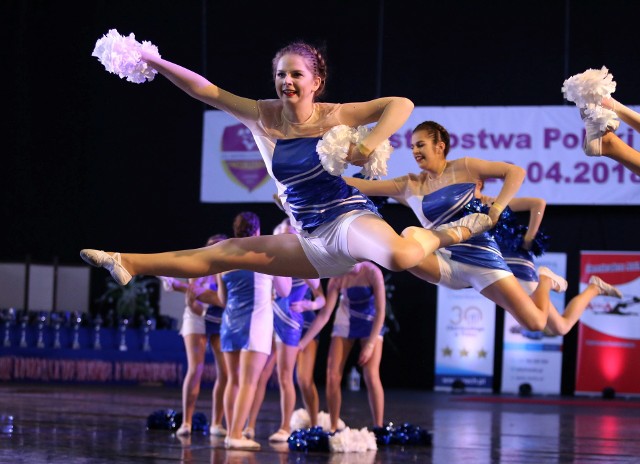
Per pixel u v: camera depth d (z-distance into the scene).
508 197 9.19
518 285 9.42
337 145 6.63
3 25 26.31
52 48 26.58
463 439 12.77
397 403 19.86
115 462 9.35
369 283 12.42
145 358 22.75
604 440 13.07
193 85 7.34
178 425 12.88
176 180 26.33
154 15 26.28
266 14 25.88
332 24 25.56
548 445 12.23
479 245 9.37
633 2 24.00
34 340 22.20
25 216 26.44
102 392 19.89
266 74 25.80
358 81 25.34
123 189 26.53
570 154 23.28
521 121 23.45
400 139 23.83
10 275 24.91
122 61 7.21
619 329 23.20
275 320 12.06
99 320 22.70
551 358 23.72
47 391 19.50
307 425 13.25
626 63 23.95
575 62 24.28
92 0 26.45
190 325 12.52
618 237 24.09
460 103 24.89
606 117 7.01
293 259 7.38
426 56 25.11
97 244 26.52
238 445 10.96
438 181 9.60
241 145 25.12
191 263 7.39
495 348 24.92
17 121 26.38
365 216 7.02
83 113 26.62
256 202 25.12
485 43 24.86
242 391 11.05
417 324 25.38
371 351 12.04
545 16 24.56
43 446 10.44
